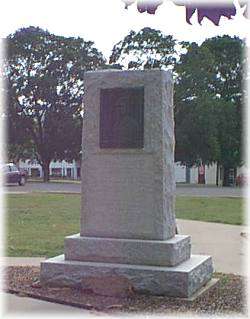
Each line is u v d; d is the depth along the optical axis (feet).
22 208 64.95
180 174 198.08
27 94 160.97
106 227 24.72
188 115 151.43
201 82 152.66
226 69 162.61
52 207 66.95
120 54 157.58
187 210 66.49
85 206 25.11
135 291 22.81
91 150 25.20
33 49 159.02
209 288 24.27
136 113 24.62
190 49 156.25
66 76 161.79
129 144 24.63
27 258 32.50
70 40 163.02
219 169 171.32
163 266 23.24
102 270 23.43
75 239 24.57
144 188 24.30
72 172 233.55
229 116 153.69
